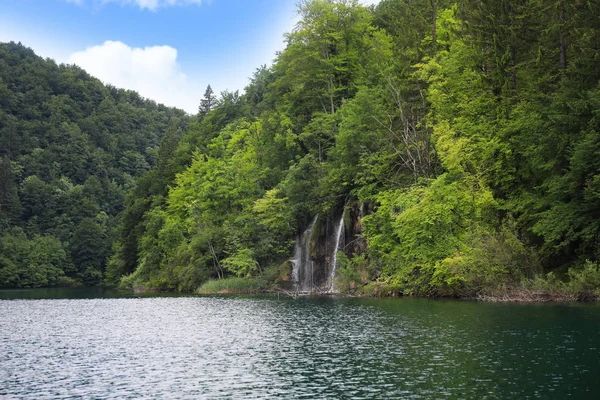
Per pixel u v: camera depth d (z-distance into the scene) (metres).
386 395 16.36
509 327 27.00
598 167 34.97
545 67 43.72
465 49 50.06
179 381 19.02
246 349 25.02
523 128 41.84
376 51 70.75
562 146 37.56
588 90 37.34
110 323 36.47
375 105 57.81
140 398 16.94
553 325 27.08
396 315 34.06
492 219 43.91
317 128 69.56
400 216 45.00
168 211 99.25
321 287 60.62
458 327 27.80
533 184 42.91
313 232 63.19
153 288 86.44
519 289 39.59
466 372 18.69
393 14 82.06
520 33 44.97
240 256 67.12
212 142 108.62
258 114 110.62
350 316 35.06
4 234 153.50
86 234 152.25
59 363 22.62
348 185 60.31
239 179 80.75
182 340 28.27
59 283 144.75
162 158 123.75
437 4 60.34
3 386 18.70
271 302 49.62
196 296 63.00
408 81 54.78
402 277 47.12
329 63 73.00
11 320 39.56
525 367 19.05
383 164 55.16
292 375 19.38
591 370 18.39
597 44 38.41
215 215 81.31
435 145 48.19
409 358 21.25
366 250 55.19
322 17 74.38
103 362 22.70
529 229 41.66
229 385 18.27
